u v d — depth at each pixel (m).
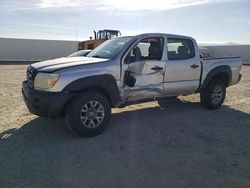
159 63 6.19
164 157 4.49
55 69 5.03
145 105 7.94
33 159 4.36
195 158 4.47
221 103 7.63
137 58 5.91
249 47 32.06
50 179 3.77
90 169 4.06
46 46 34.78
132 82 5.84
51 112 4.99
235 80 7.94
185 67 6.65
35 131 5.60
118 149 4.78
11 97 9.01
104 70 5.39
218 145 5.03
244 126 6.14
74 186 3.60
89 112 5.23
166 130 5.78
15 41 32.84
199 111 7.36
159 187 3.60
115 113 7.07
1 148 4.77
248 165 4.26
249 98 9.32
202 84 7.14
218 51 34.75
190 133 5.62
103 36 23.28
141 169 4.07
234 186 3.66
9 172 3.94
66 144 4.96
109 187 3.59
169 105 7.96
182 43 6.76
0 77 14.98
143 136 5.41
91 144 4.98
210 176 3.90
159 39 6.33
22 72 18.25
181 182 3.73
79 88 5.08
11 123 6.11
